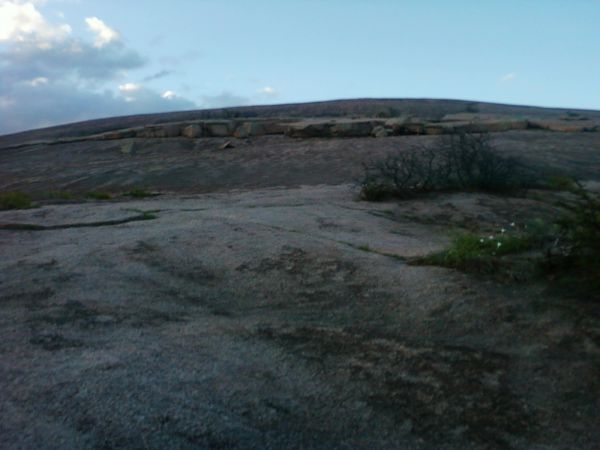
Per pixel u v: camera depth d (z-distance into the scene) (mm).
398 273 7293
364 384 5152
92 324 5926
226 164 29953
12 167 38312
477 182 15906
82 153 41625
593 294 6492
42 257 7918
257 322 6230
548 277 6918
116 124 69125
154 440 4168
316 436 4496
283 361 5418
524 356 5629
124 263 7680
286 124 43312
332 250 8125
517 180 16812
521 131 37344
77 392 4570
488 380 5277
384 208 13453
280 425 4555
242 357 5414
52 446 4035
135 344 5480
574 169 24078
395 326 6219
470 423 4773
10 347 5340
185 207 12836
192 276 7410
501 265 7254
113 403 4473
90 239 8945
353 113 61969
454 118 45688
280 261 7758
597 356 5539
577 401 5047
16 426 4199
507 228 12094
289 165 28281
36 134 67438
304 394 4969
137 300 6641
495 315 6270
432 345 5812
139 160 35156
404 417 4797
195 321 6176
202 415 4484
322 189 17969
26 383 4691
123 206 13070
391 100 70562
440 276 7121
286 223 10172
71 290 6766
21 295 6645
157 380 4844
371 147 31125
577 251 6938
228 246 8305
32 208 13266
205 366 5168
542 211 13875
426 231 11172
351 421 4707
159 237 8688
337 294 6891
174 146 40406
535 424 4805
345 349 5695
